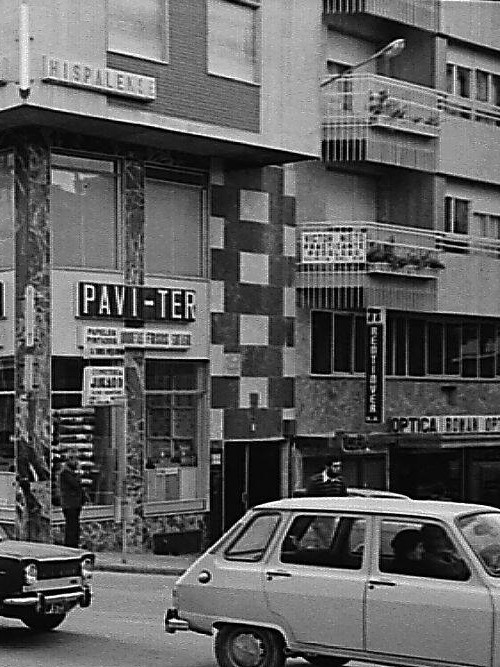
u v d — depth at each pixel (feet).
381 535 37.88
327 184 103.09
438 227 107.04
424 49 108.17
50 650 46.03
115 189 87.35
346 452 101.55
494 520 38.06
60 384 83.71
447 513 37.47
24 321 82.74
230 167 94.17
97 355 84.84
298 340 98.68
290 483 97.71
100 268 86.02
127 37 81.41
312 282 98.37
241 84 87.76
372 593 37.24
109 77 79.20
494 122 115.65
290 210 98.84
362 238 97.76
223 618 39.99
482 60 114.73
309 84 92.73
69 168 84.58
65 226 84.17
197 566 41.09
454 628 35.68
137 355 87.25
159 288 88.79
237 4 88.12
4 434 85.15
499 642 34.96
